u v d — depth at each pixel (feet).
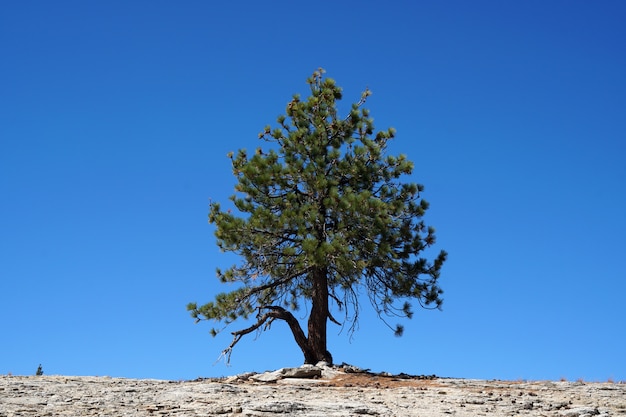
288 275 104.68
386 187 105.60
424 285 106.22
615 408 63.26
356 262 97.66
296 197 102.78
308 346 100.48
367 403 63.67
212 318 99.55
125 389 71.41
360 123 107.14
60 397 63.46
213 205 105.91
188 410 57.41
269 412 56.54
